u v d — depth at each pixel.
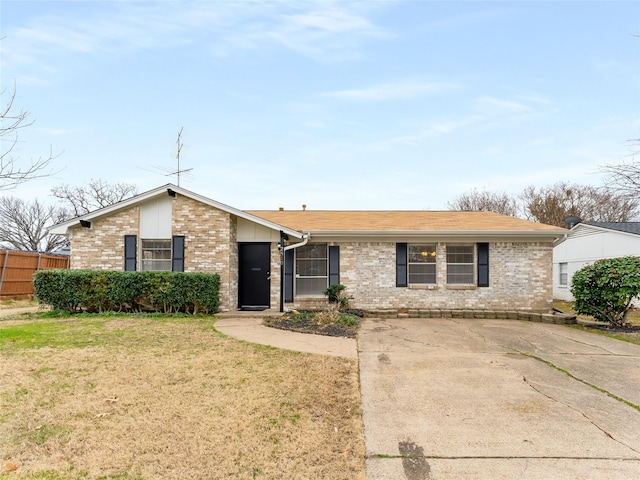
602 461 3.45
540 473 3.25
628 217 30.12
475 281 12.92
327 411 4.52
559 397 5.04
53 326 9.12
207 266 11.70
